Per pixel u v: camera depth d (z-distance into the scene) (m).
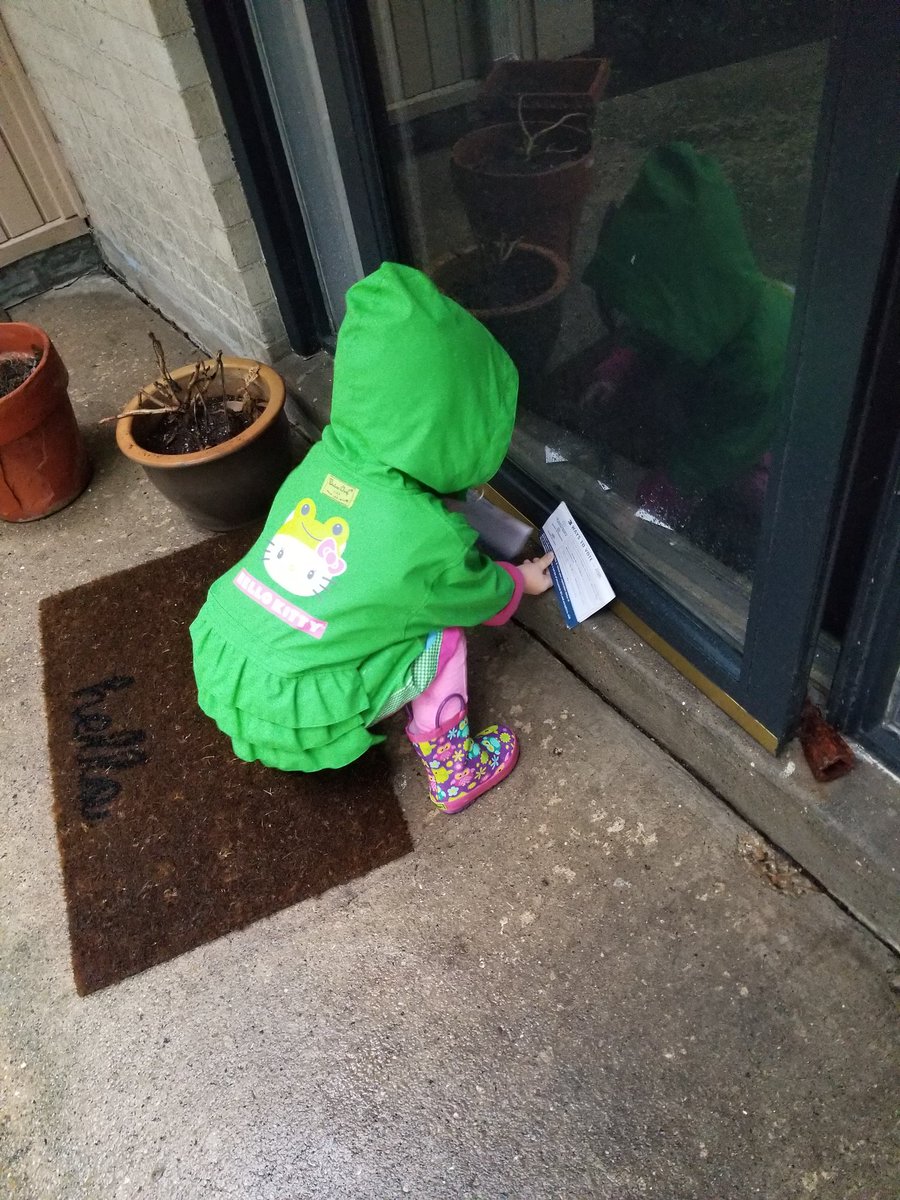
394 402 1.16
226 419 1.97
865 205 0.76
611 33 1.04
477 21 1.21
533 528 1.72
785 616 1.12
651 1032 1.25
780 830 1.37
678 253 1.13
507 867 1.44
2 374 2.09
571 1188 1.15
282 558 1.30
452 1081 1.25
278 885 1.47
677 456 1.35
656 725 1.54
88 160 2.51
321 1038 1.31
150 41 1.75
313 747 1.34
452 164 1.44
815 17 0.81
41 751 1.71
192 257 2.28
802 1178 1.12
